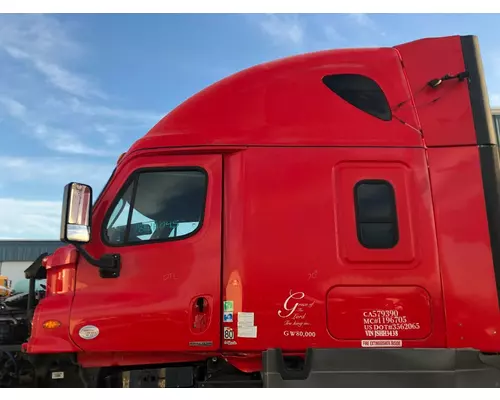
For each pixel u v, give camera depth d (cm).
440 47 373
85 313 337
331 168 352
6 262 2620
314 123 363
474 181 344
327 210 345
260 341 328
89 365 347
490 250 333
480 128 353
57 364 364
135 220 362
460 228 338
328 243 339
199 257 345
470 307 327
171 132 373
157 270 345
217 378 355
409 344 325
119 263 348
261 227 343
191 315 336
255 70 384
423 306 329
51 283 357
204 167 363
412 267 334
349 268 335
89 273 349
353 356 317
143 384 363
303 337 327
